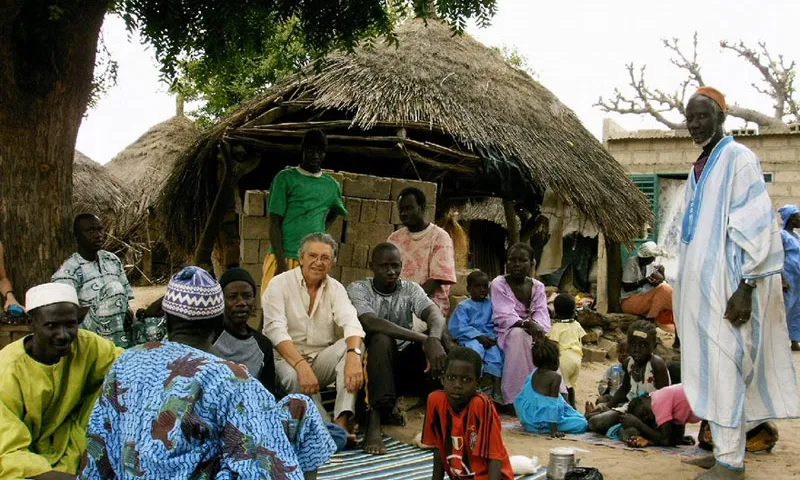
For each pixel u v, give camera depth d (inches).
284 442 100.8
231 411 98.2
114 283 216.7
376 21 276.4
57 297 137.5
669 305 425.4
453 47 408.5
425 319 229.9
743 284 189.5
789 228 387.9
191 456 96.0
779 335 201.5
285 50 302.5
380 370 208.1
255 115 342.6
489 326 274.4
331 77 346.3
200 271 110.2
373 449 204.2
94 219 218.5
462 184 437.1
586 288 712.4
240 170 345.1
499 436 155.0
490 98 381.7
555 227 410.3
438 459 159.9
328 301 219.0
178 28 262.4
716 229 195.8
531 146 367.2
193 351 102.4
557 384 243.6
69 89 242.5
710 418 191.6
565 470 183.6
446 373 156.3
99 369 148.9
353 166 415.2
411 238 267.7
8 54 228.1
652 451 222.2
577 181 376.5
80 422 148.2
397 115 327.9
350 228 308.5
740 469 189.8
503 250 655.1
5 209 234.4
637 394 245.0
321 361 214.5
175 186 389.1
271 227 259.9
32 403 139.3
